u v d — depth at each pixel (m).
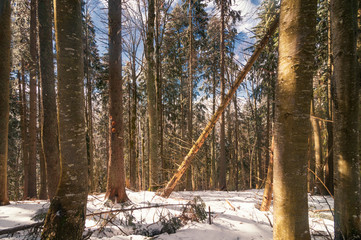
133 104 11.93
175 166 7.59
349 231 2.84
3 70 5.00
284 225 2.04
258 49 4.90
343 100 3.02
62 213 2.53
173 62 16.02
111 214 3.71
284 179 2.05
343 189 2.94
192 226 3.70
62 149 2.66
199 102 18.45
